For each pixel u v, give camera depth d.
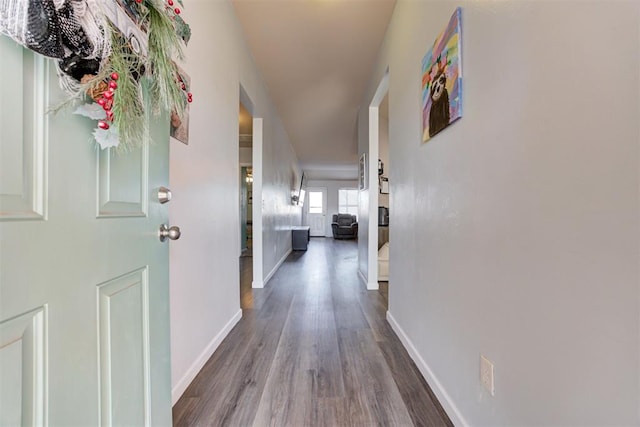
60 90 0.64
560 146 0.73
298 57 3.15
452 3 1.31
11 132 0.54
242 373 1.72
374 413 1.38
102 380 0.77
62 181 0.65
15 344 0.54
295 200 8.15
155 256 1.04
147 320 0.99
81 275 0.70
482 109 1.08
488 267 1.05
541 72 0.79
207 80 1.88
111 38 0.67
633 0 0.56
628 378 0.58
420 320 1.75
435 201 1.52
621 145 0.59
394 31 2.38
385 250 4.07
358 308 2.91
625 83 0.58
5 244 0.53
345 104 4.50
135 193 0.93
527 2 0.84
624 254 0.59
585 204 0.67
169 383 1.14
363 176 4.12
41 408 0.59
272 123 4.43
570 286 0.71
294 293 3.47
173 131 1.46
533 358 0.83
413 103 1.89
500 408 0.98
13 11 0.50
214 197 2.01
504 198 0.96
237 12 2.46
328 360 1.87
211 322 1.96
